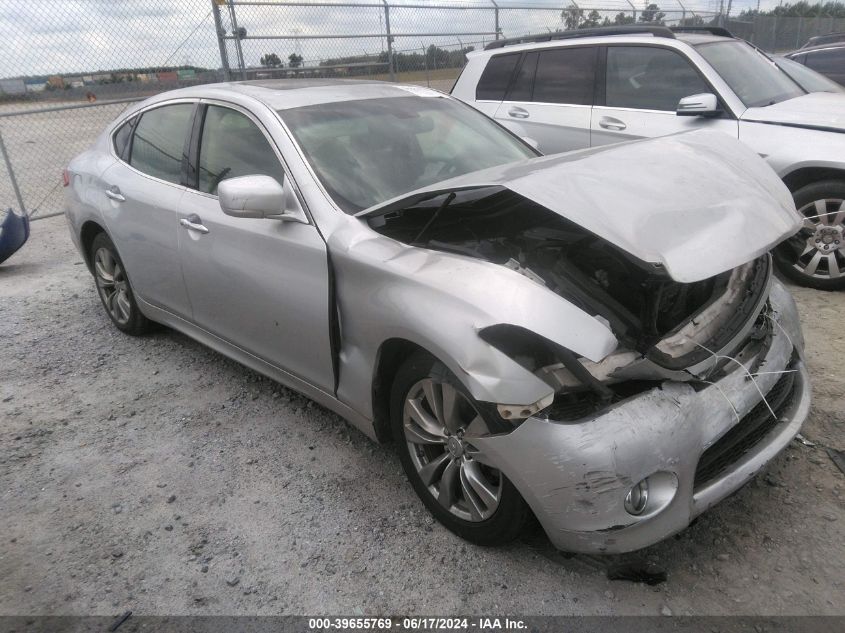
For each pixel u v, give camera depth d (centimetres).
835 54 963
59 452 329
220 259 326
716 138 295
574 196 226
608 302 239
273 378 336
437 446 259
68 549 263
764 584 227
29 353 446
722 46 567
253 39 925
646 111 555
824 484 272
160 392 385
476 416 230
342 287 270
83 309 525
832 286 470
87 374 413
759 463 232
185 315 381
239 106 340
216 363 419
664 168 254
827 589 223
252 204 274
